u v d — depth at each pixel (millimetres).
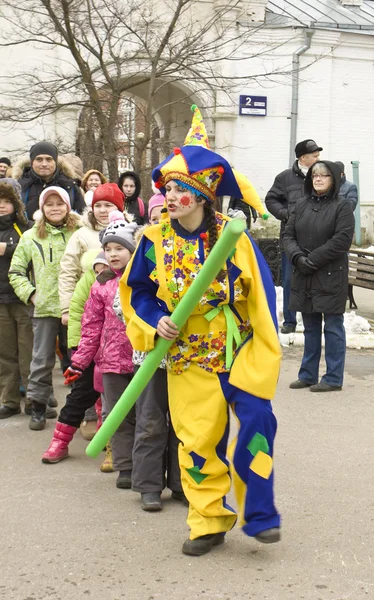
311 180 7262
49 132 17094
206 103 18234
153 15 15156
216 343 3902
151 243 3982
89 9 12039
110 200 6035
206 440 3939
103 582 3779
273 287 3926
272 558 4000
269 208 9789
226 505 4191
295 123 19156
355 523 4453
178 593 3652
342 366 7383
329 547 4141
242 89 18250
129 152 13844
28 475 5340
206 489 4004
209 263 3545
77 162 10711
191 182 3783
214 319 3879
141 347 3938
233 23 17094
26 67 16875
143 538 4281
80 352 5266
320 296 7105
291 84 17641
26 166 8438
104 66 12531
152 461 4684
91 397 5570
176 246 3906
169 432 4770
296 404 6938
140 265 4004
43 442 6047
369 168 20125
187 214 3836
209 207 3896
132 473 4758
